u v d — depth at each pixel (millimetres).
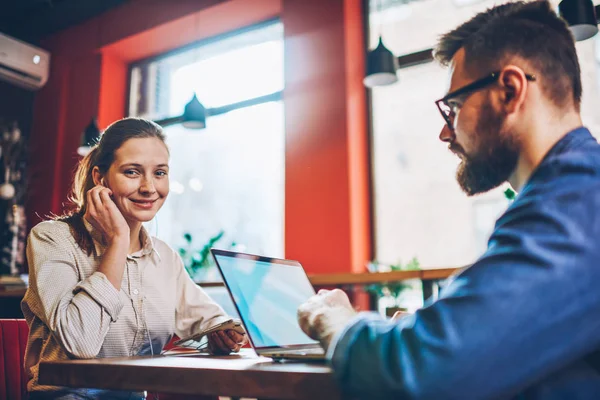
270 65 4949
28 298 1236
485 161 743
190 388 784
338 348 643
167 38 5500
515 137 709
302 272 1359
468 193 796
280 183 4582
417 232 4250
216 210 5188
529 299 553
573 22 2633
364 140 4246
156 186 1382
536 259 567
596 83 3555
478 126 742
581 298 555
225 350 1267
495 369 546
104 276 1128
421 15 4363
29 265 1238
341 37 4230
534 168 697
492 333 548
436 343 560
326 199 4094
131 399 1308
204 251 4238
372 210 4172
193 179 5117
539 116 701
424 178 4297
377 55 3521
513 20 737
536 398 600
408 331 590
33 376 1242
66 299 1121
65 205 1539
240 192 5000
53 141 5762
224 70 5254
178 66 5695
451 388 546
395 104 4340
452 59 793
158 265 1471
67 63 5949
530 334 548
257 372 732
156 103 5703
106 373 866
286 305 1176
